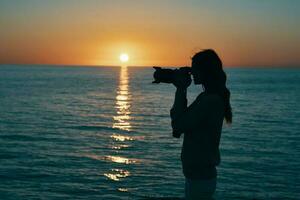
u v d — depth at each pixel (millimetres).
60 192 14914
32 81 142125
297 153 23219
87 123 38281
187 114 3516
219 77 3582
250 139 28484
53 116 43688
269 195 14703
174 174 17906
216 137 3580
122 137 29719
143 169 18844
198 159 3549
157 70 3670
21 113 45688
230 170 18500
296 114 47594
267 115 46188
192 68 3650
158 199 6750
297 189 15539
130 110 52594
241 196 14461
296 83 149375
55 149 23969
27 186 15508
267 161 20781
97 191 15180
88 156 21938
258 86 121688
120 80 174250
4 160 20266
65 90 92938
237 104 61062
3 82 128875
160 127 36250
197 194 3607
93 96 77062
